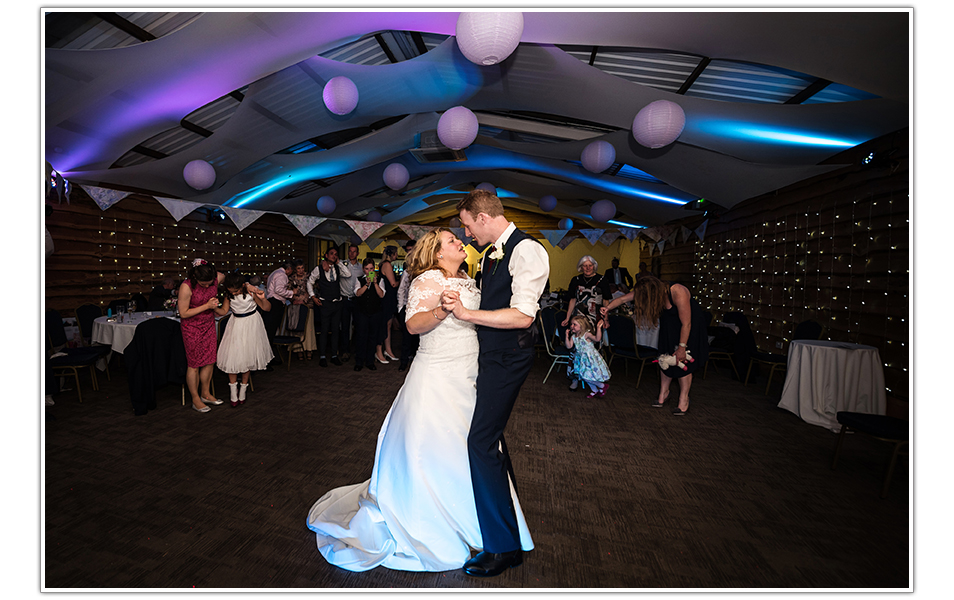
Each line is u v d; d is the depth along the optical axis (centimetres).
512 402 189
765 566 191
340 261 586
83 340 494
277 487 251
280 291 553
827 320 520
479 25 304
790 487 266
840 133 438
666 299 400
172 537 202
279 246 1172
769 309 647
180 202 627
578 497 250
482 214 188
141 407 371
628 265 1524
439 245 190
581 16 351
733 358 571
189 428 342
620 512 234
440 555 185
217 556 190
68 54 372
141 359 371
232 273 397
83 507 226
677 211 948
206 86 459
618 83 461
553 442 332
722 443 336
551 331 526
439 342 191
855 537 214
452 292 167
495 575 181
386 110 602
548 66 462
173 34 380
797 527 222
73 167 555
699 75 463
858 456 313
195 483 254
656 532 216
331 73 515
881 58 311
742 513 235
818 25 304
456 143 518
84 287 650
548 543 205
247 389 453
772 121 448
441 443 187
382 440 200
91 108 448
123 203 719
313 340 610
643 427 369
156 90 448
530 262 177
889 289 427
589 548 202
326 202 941
